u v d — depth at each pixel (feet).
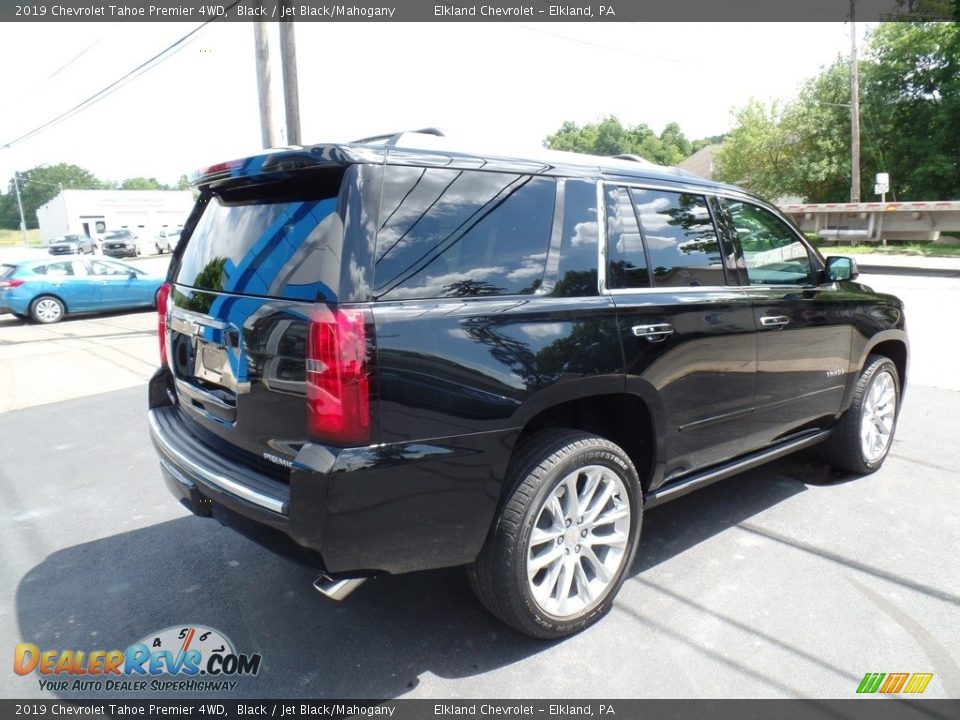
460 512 7.97
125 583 10.92
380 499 7.43
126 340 36.19
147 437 18.90
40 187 355.36
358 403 7.22
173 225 174.09
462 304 8.01
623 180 10.19
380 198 7.70
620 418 10.30
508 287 8.51
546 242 9.01
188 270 10.08
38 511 13.87
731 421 11.23
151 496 14.58
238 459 8.72
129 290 48.52
